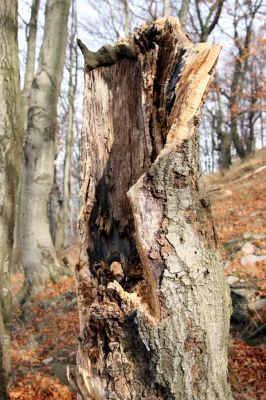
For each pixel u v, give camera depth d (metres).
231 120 22.55
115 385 1.89
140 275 2.26
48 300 8.06
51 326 6.85
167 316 1.89
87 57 2.86
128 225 2.55
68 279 8.75
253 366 4.08
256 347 4.39
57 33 8.76
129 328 1.91
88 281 2.51
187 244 1.94
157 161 1.94
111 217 2.67
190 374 1.91
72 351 5.45
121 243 2.58
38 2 12.76
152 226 1.93
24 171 9.06
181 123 2.00
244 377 3.96
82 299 2.46
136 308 1.91
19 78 4.45
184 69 2.15
